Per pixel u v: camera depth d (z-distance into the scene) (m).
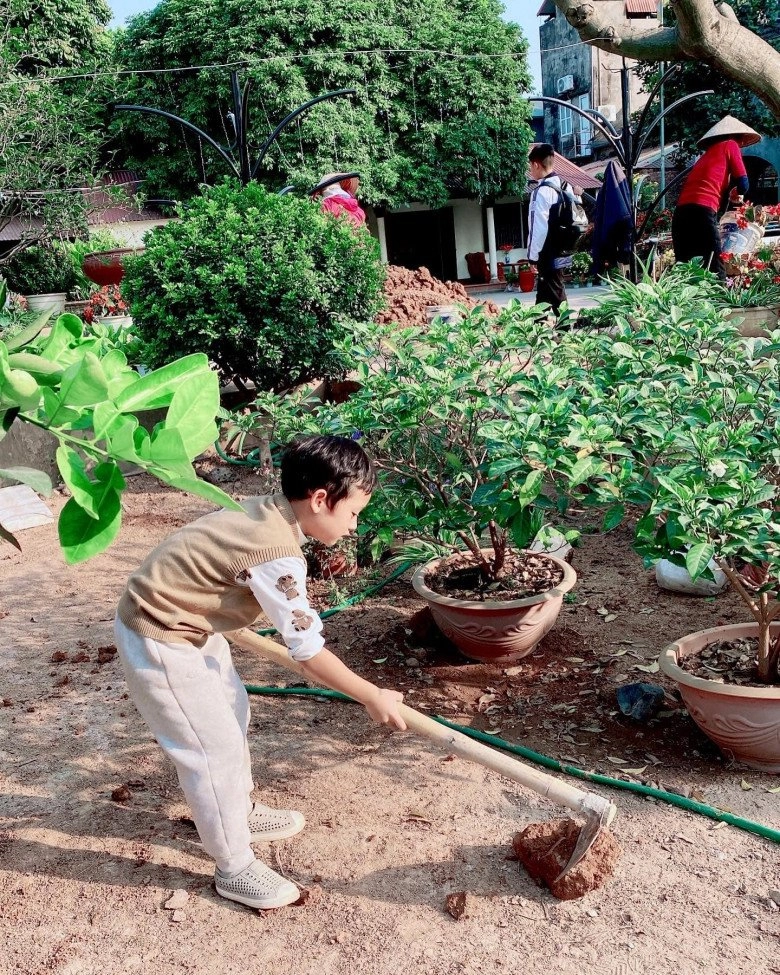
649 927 2.45
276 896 2.60
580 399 3.44
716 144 7.84
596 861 2.58
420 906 2.58
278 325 6.90
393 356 4.39
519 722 3.51
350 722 3.65
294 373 7.19
